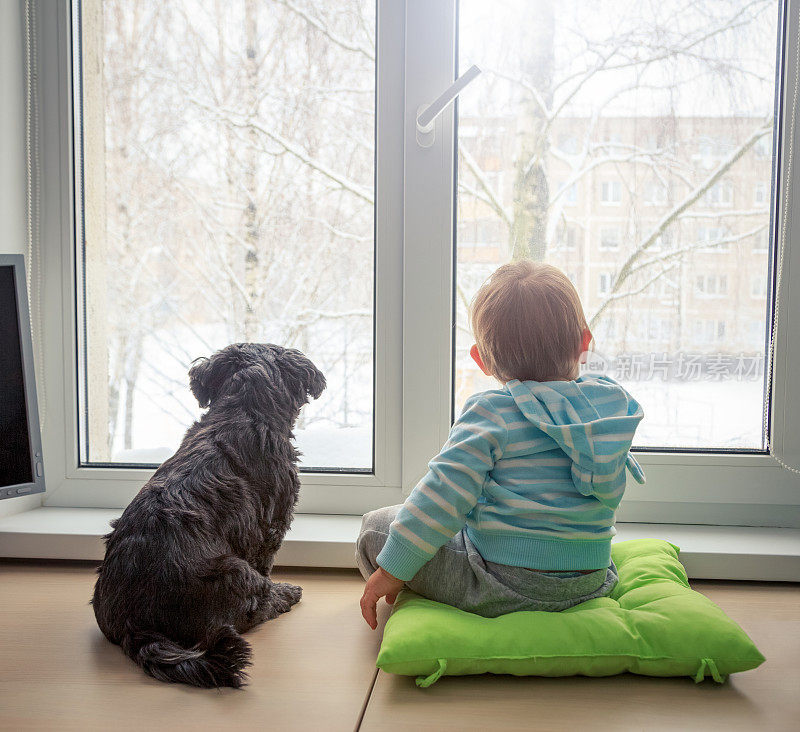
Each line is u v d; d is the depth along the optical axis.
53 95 1.44
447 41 1.37
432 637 0.93
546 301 1.06
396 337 1.44
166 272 1.47
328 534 1.35
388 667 0.91
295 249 1.46
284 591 1.17
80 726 0.83
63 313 1.47
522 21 1.38
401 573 1.00
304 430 1.49
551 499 1.01
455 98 1.38
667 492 1.42
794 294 1.36
